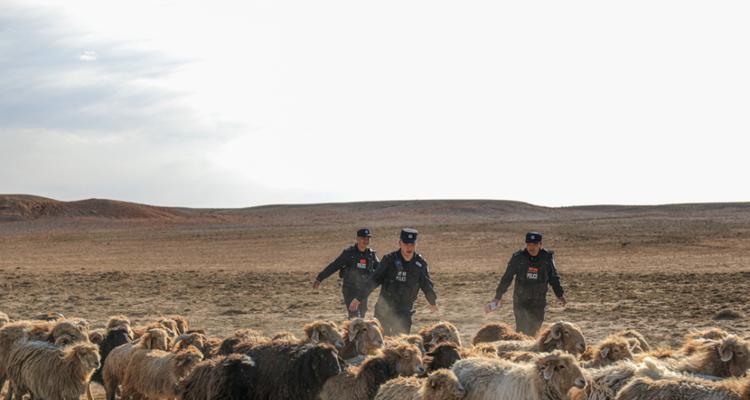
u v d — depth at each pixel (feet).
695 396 30.19
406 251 49.75
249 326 84.17
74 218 487.20
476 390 34.24
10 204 499.10
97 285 133.49
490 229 298.15
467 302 104.22
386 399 35.14
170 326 54.34
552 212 511.81
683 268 151.43
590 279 130.52
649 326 77.56
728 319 80.33
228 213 546.26
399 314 49.88
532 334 52.11
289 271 165.68
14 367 46.47
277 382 36.09
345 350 41.70
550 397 32.04
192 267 182.50
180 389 37.40
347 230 318.24
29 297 113.50
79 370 44.21
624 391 31.89
